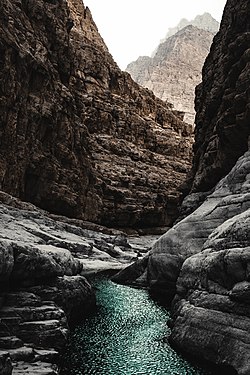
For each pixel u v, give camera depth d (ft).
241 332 45.32
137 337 59.41
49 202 183.73
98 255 142.41
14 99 153.99
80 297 68.44
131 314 73.61
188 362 49.60
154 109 356.79
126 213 256.73
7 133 151.02
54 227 148.46
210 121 139.54
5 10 160.86
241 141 105.09
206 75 152.05
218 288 52.31
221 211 76.74
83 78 287.28
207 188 125.59
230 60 122.31
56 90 194.49
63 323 54.34
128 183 267.39
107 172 256.52
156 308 78.95
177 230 84.43
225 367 45.19
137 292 93.91
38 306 55.57
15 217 134.51
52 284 64.08
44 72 179.11
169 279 83.51
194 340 50.88
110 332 61.62
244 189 77.20
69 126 199.93
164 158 323.57
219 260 51.72
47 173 178.60
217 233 62.44
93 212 225.56
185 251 79.05
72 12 360.48
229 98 113.91
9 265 51.90
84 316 70.74
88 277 110.01
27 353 44.42
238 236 52.60
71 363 48.32
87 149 236.63
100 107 284.00
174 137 347.97
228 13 142.92
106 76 312.50
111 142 280.72
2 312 50.42
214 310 50.85
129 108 317.63
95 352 52.42
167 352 52.95
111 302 83.05
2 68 147.74
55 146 189.37
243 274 47.70
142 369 47.21
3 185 149.89
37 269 60.85
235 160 109.29
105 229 208.23
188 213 124.36
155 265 87.51
